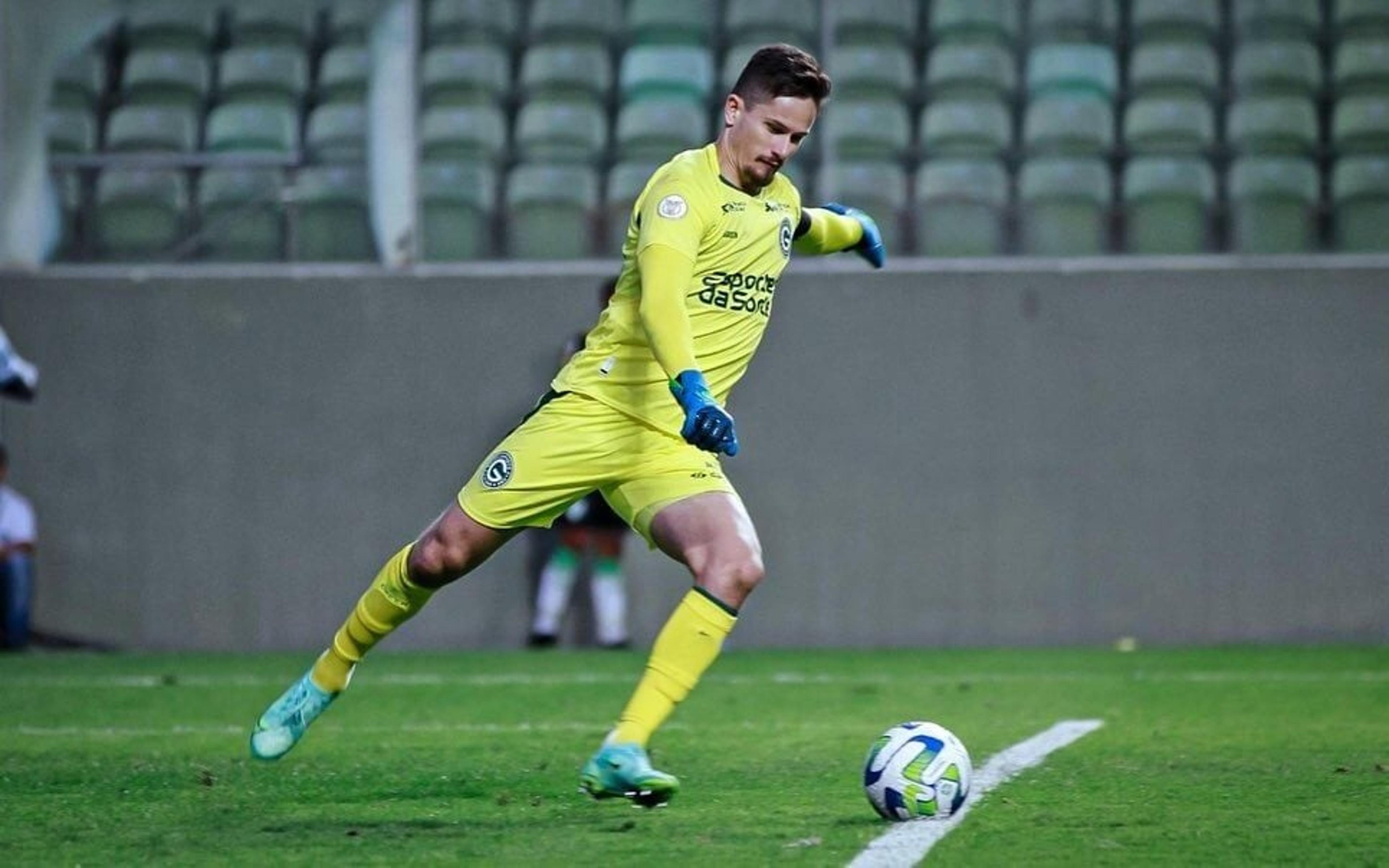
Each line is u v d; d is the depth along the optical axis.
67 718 29.17
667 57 44.75
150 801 19.41
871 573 42.34
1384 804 18.64
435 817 18.12
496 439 43.16
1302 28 43.47
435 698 32.06
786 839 16.44
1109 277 42.16
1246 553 41.94
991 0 44.25
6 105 44.03
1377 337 41.75
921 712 29.02
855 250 21.47
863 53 44.22
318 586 43.16
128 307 43.50
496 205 44.06
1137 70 43.69
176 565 43.31
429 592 18.30
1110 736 25.16
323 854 16.00
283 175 44.34
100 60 44.91
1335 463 41.88
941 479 42.31
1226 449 41.97
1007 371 42.19
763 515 42.44
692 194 17.36
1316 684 33.22
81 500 43.47
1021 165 43.53
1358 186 42.69
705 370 17.73
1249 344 41.94
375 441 43.22
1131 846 16.05
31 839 16.97
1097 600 42.09
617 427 17.52
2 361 28.80
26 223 44.22
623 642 42.03
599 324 18.08
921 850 15.81
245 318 43.44
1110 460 42.09
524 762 22.66
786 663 38.78
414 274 43.41
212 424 43.34
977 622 42.22
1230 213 42.94
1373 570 41.75
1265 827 17.08
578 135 44.31
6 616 42.41
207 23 45.12
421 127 44.16
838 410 42.38
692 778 20.95
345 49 44.53
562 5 44.72
